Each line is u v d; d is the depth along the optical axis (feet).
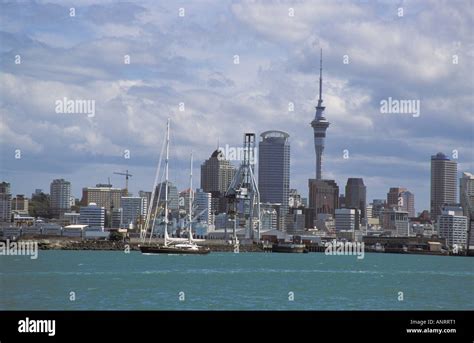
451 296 539.29
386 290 578.66
